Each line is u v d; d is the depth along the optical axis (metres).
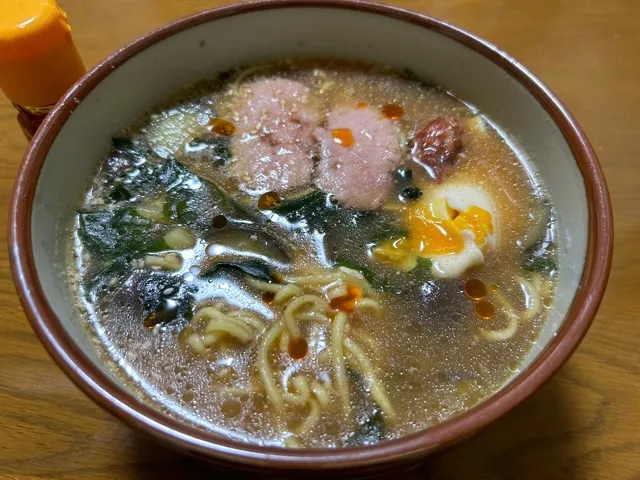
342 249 0.22
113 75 0.22
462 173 0.24
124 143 0.24
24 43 0.23
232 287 0.21
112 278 0.21
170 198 0.23
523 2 0.34
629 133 0.28
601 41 0.32
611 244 0.18
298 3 0.24
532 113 0.23
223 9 0.24
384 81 0.27
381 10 0.24
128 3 0.33
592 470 0.19
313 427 0.18
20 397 0.20
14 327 0.22
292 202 0.23
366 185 0.24
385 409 0.19
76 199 0.22
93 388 0.15
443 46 0.25
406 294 0.21
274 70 0.27
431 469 0.19
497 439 0.20
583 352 0.22
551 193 0.23
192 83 0.26
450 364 0.20
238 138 0.25
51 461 0.19
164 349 0.19
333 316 0.21
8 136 0.27
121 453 0.19
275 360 0.20
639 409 0.21
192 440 0.14
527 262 0.22
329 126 0.26
